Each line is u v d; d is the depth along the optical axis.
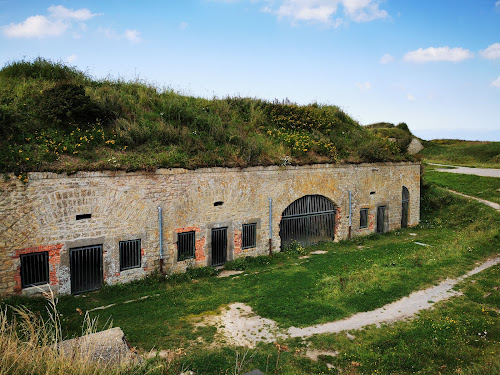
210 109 17.38
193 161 12.99
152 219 12.14
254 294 11.12
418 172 21.69
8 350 4.56
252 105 19.17
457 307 10.05
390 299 10.59
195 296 11.01
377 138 21.95
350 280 11.94
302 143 17.08
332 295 10.84
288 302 10.47
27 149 10.41
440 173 31.22
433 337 8.38
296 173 15.94
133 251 11.88
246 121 18.19
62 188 10.38
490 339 8.28
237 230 14.34
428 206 24.11
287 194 15.73
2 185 9.46
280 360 7.50
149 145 13.07
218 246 13.91
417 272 12.60
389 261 14.02
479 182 27.12
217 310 10.05
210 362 7.33
